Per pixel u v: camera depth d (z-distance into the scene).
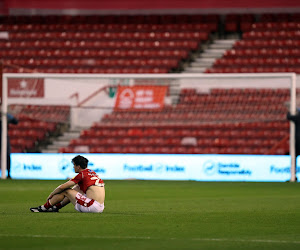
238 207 37.19
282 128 73.69
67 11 92.94
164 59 84.94
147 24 89.62
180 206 37.84
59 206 32.09
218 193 48.78
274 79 75.12
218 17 89.69
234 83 77.25
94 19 91.44
